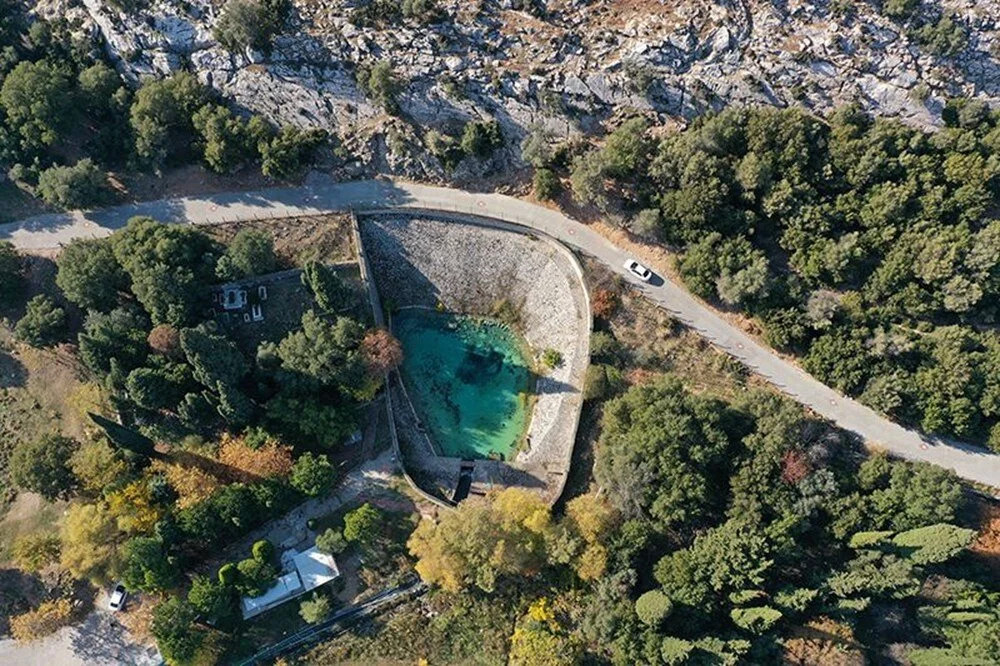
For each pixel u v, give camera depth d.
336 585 92.31
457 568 87.19
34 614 87.38
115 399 94.69
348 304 103.25
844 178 96.81
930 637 84.00
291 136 105.00
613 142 98.44
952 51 96.25
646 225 99.12
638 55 100.75
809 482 87.19
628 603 83.44
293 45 104.31
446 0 103.62
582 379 102.00
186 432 97.88
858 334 93.88
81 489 94.25
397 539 95.06
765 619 77.81
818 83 99.38
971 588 83.75
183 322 97.75
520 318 110.38
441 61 103.44
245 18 99.62
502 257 108.50
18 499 97.00
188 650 84.12
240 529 93.56
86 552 86.06
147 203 107.62
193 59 105.50
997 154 92.62
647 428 90.12
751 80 99.44
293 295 103.56
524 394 108.06
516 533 88.44
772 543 84.31
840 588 81.44
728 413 92.44
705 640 80.12
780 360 99.44
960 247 90.88
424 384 109.31
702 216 97.44
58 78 102.62
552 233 105.81
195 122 103.38
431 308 111.50
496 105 104.19
